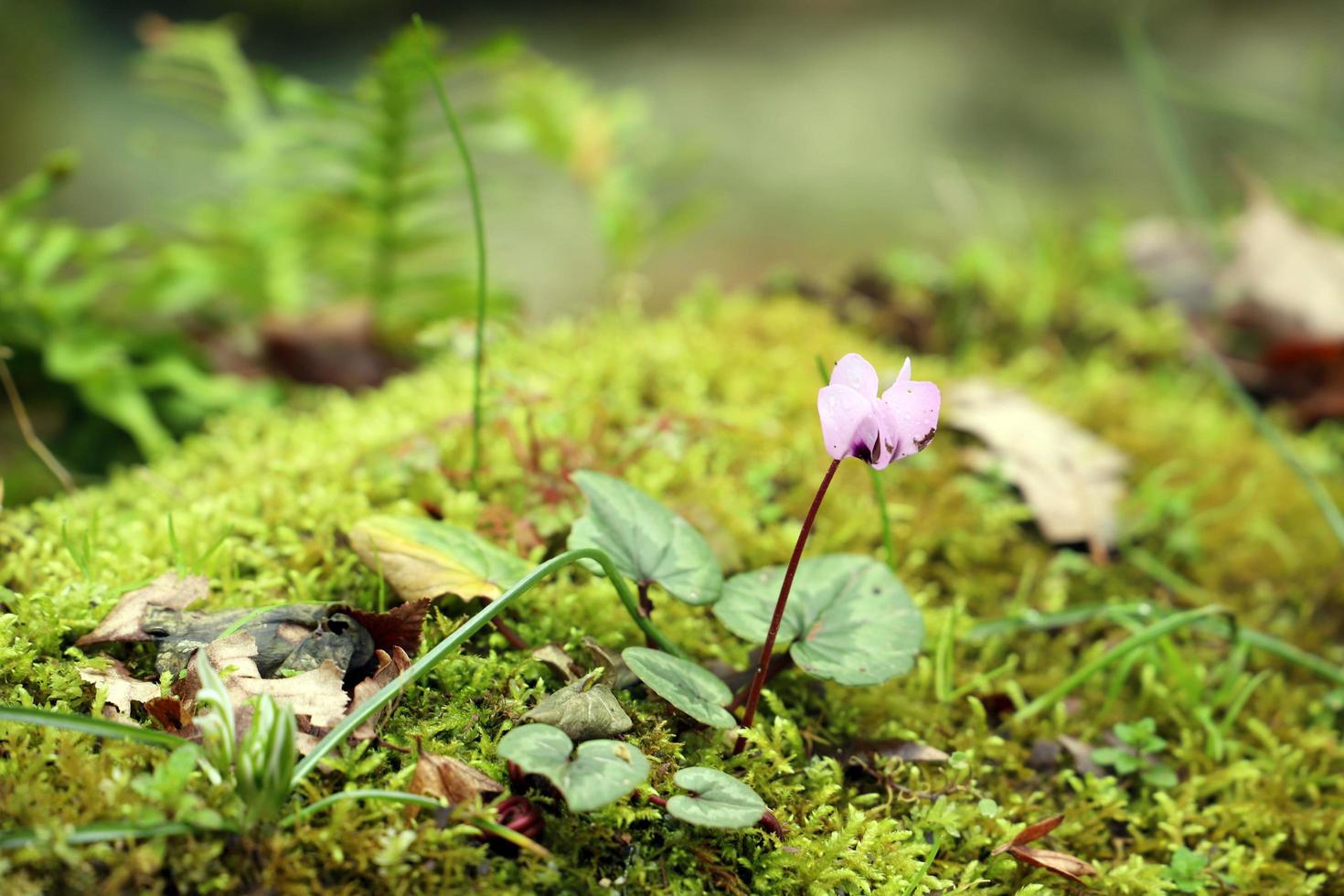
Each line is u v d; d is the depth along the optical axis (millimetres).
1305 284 806
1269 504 659
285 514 561
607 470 577
